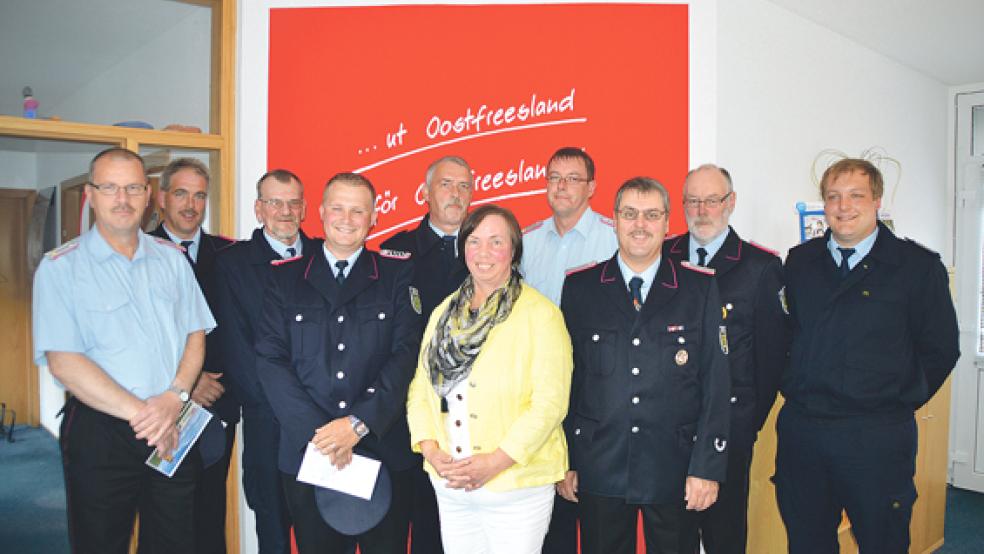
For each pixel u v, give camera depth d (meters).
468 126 3.04
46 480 4.29
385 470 1.97
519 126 3.05
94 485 2.04
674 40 3.08
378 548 2.01
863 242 2.26
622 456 1.91
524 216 3.06
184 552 2.21
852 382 2.18
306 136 3.02
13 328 5.51
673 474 1.88
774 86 3.56
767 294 2.31
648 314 1.93
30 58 3.91
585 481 1.95
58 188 4.73
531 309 1.85
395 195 3.04
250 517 3.02
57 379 1.99
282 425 1.96
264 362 1.99
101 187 1.99
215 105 3.10
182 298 2.23
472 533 1.88
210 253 2.65
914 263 2.18
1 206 5.29
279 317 2.04
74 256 2.03
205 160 3.17
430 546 2.46
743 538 2.28
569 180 2.54
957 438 4.86
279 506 2.43
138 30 3.54
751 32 3.41
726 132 3.27
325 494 1.92
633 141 3.07
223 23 3.03
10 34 3.64
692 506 1.84
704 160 3.10
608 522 1.93
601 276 2.03
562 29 3.05
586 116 3.06
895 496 2.17
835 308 2.24
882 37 4.07
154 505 2.19
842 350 2.20
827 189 2.26
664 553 1.92
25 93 2.84
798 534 2.34
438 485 1.88
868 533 2.19
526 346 1.82
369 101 3.03
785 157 3.66
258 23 3.01
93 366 1.99
